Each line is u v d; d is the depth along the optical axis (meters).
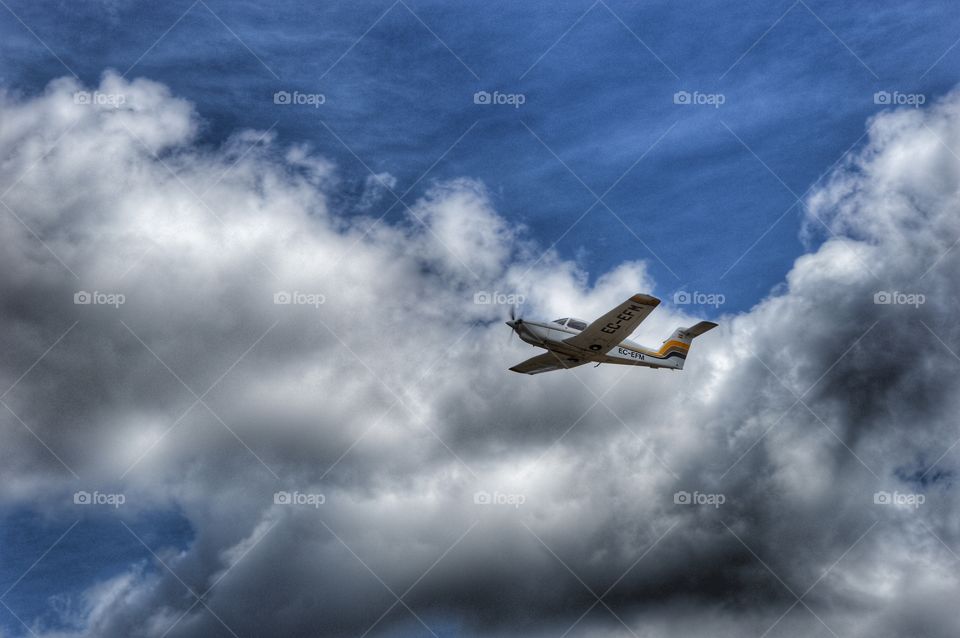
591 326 34.75
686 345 40.81
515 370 39.66
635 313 33.75
